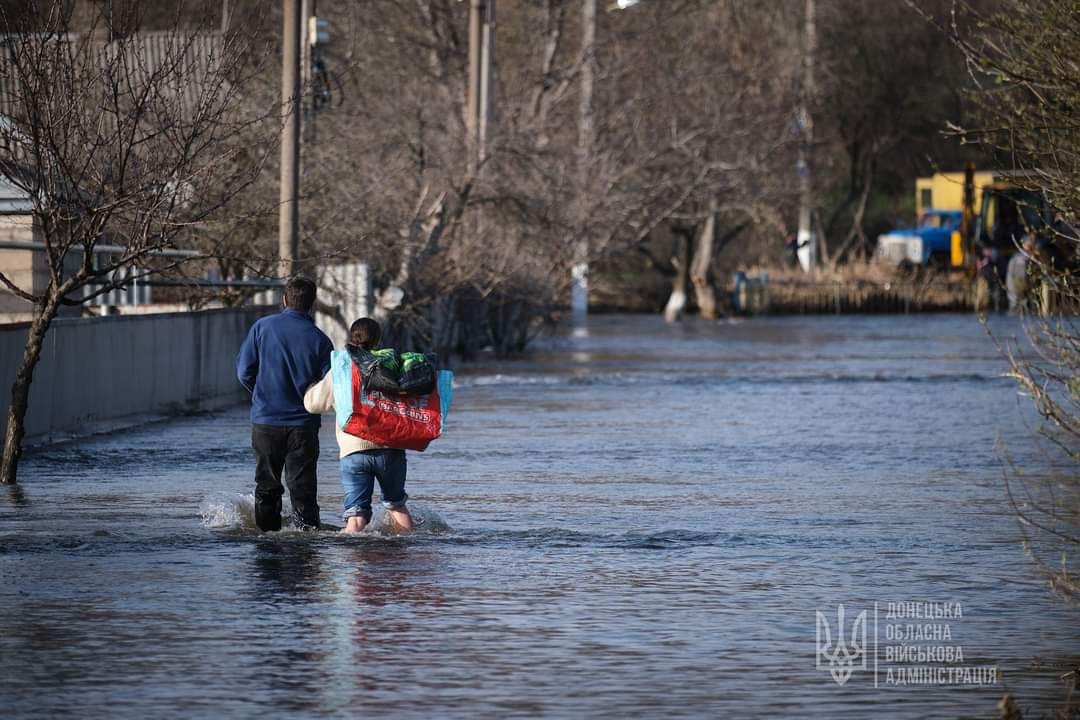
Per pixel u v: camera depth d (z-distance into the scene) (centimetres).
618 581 2853
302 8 7931
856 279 18350
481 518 3581
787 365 9538
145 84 4256
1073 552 3175
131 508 3684
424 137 9581
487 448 5112
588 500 3903
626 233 12888
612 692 2103
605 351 11056
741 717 2002
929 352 10812
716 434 5584
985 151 3164
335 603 2636
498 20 13525
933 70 19312
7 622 2486
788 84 15462
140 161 4381
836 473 4475
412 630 2452
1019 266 14900
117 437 5381
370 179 8412
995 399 7031
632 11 14025
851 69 19125
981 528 3481
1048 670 2238
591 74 12494
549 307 10950
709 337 12950
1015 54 3105
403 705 2039
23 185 4134
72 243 4128
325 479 4381
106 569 2916
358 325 3284
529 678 2172
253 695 2078
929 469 4572
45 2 4275
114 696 2070
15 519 3503
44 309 4134
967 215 17988
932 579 2888
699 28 14762
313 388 3253
